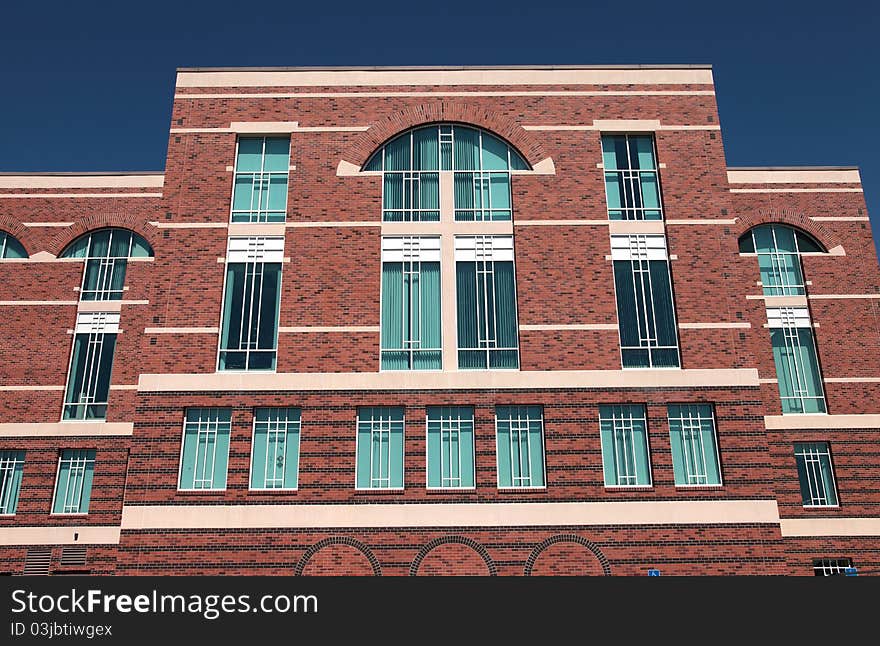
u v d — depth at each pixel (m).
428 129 23.22
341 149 22.81
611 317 21.38
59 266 26.20
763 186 27.52
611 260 21.89
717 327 21.33
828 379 25.66
